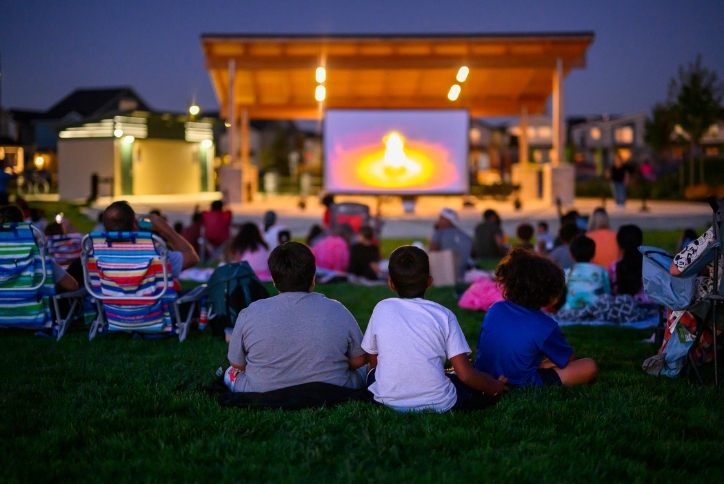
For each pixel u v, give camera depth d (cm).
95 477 289
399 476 286
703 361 460
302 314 379
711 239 411
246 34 2202
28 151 3828
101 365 477
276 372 379
